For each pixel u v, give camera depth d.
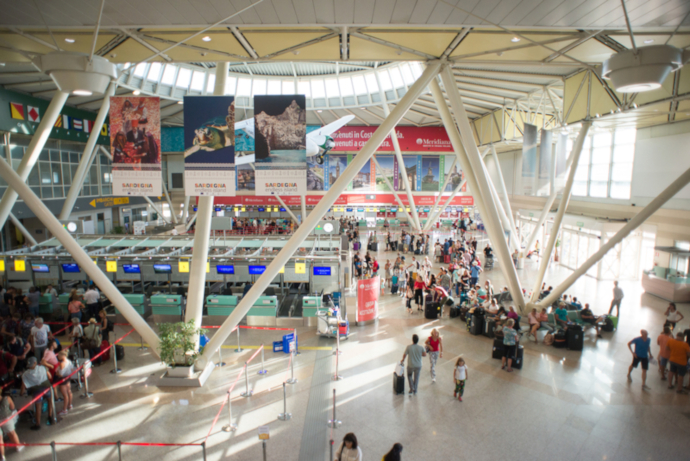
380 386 10.27
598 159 24.95
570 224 24.98
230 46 10.54
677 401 9.56
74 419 8.87
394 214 44.59
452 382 10.53
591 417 8.88
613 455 7.60
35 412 8.56
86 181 32.50
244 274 16.02
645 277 19.45
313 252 16.83
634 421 8.72
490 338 13.66
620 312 16.36
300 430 8.38
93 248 17.86
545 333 13.84
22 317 12.25
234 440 8.05
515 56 11.63
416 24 8.75
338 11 8.07
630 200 22.03
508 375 10.91
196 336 10.99
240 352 12.48
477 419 8.78
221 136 9.18
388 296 18.91
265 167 9.25
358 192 44.25
